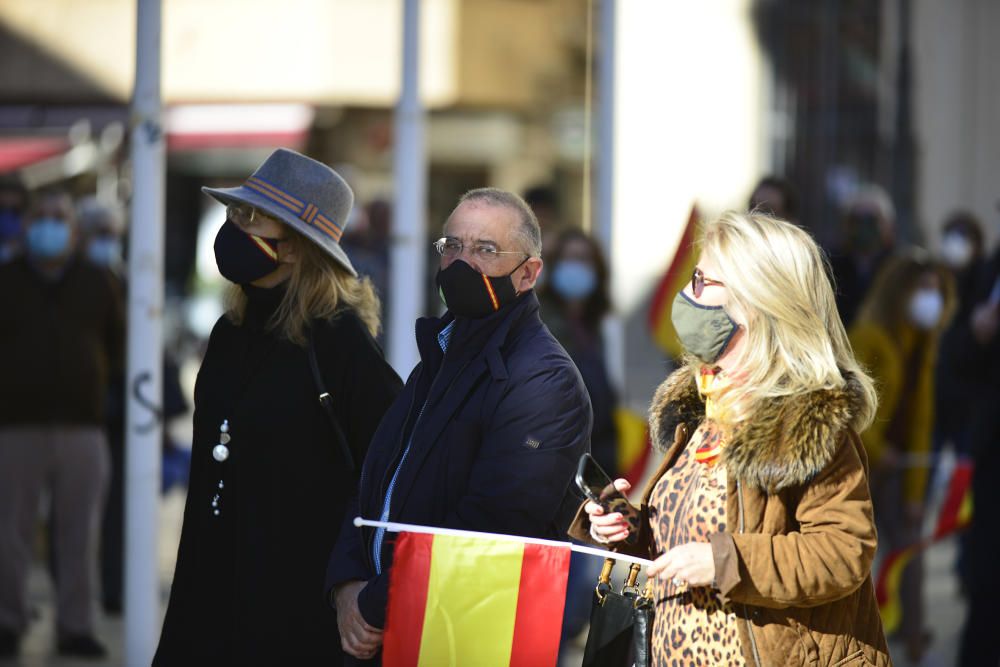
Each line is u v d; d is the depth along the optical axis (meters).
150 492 18.31
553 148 53.28
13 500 23.34
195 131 46.75
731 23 43.16
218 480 13.34
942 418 24.83
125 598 18.36
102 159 44.72
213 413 13.47
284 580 13.06
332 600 12.62
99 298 23.98
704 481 10.57
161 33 18.38
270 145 46.81
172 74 42.19
